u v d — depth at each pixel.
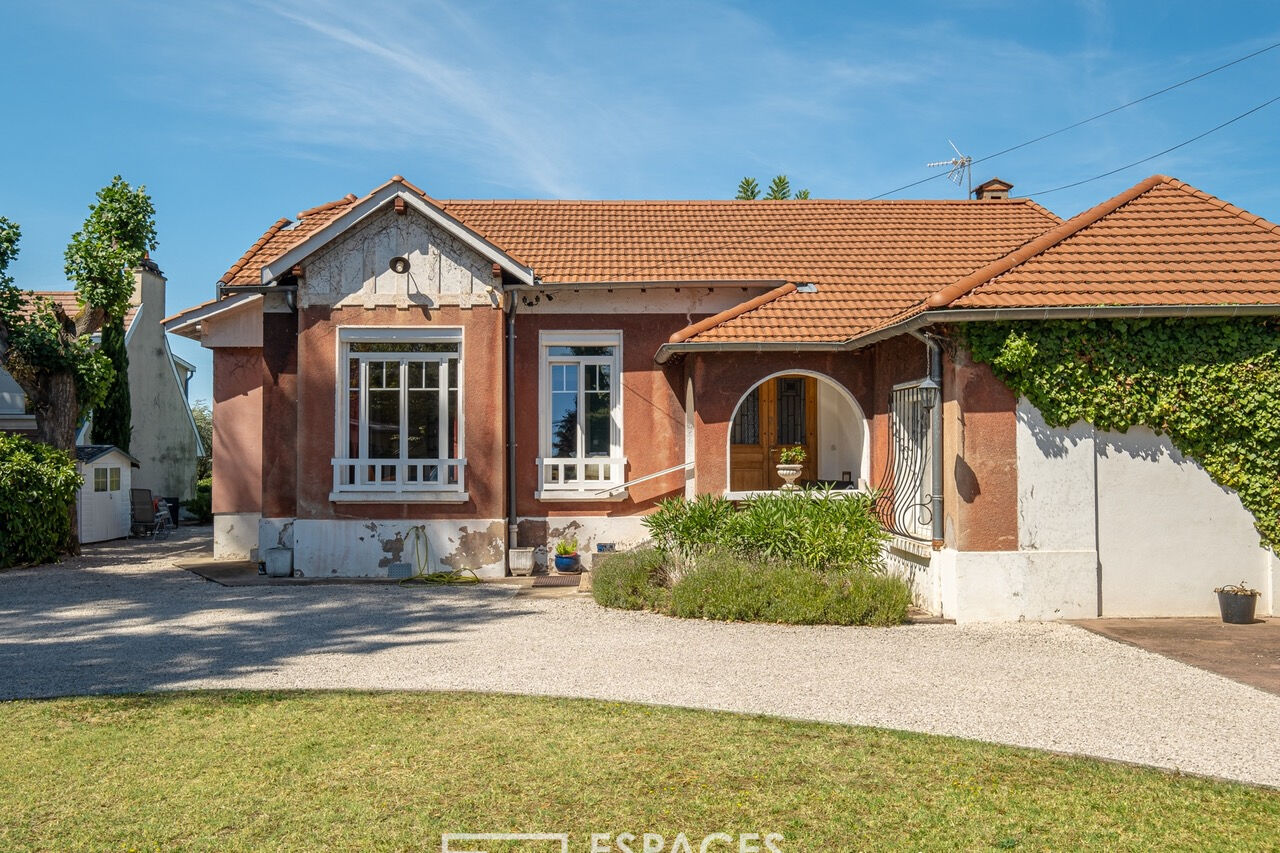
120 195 19.09
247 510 18.56
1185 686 8.30
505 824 5.25
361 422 15.47
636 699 7.81
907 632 10.66
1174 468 11.62
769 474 17.27
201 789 5.74
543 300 16.12
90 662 9.22
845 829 5.20
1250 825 5.28
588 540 16.05
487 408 15.41
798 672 8.73
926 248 17.89
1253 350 11.41
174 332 18.14
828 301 15.34
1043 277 11.62
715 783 5.85
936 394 11.78
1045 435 11.52
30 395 18.77
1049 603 11.39
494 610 12.12
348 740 6.64
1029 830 5.20
